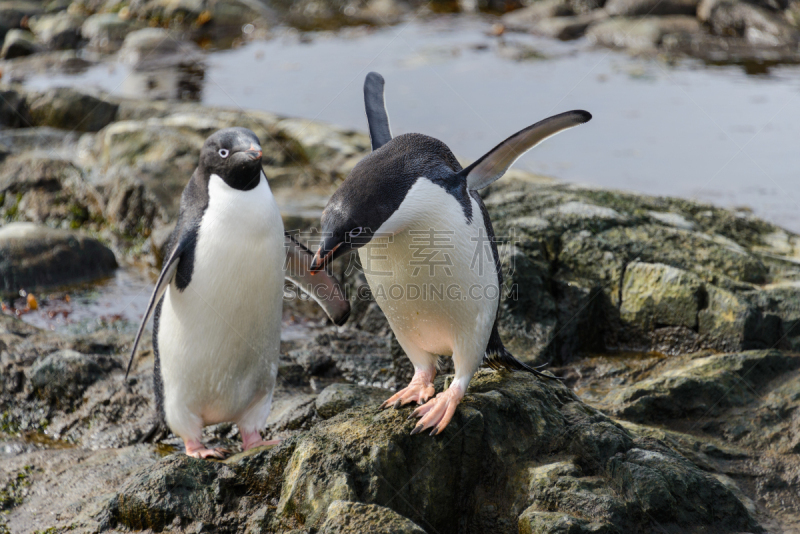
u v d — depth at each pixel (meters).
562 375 5.04
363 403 3.83
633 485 3.13
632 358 5.32
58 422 4.69
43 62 15.69
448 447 3.21
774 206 7.95
